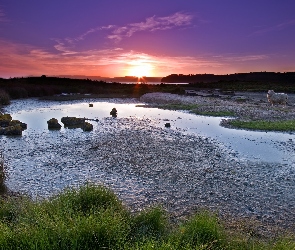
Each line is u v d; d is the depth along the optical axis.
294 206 10.30
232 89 82.62
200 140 21.31
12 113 38.34
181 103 48.12
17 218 7.23
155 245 5.71
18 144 20.16
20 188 11.96
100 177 13.28
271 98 43.25
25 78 88.81
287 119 30.58
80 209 7.66
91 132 24.56
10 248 5.52
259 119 30.95
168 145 19.50
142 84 89.38
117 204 8.45
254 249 6.51
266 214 9.63
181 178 13.12
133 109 43.44
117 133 23.92
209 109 39.47
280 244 6.50
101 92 74.50
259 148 18.98
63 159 16.25
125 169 14.38
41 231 5.82
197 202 10.55
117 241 6.01
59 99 58.75
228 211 9.83
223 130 25.69
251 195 11.27
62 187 12.07
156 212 7.86
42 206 7.42
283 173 13.98
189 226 6.97
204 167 14.75
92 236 5.99
